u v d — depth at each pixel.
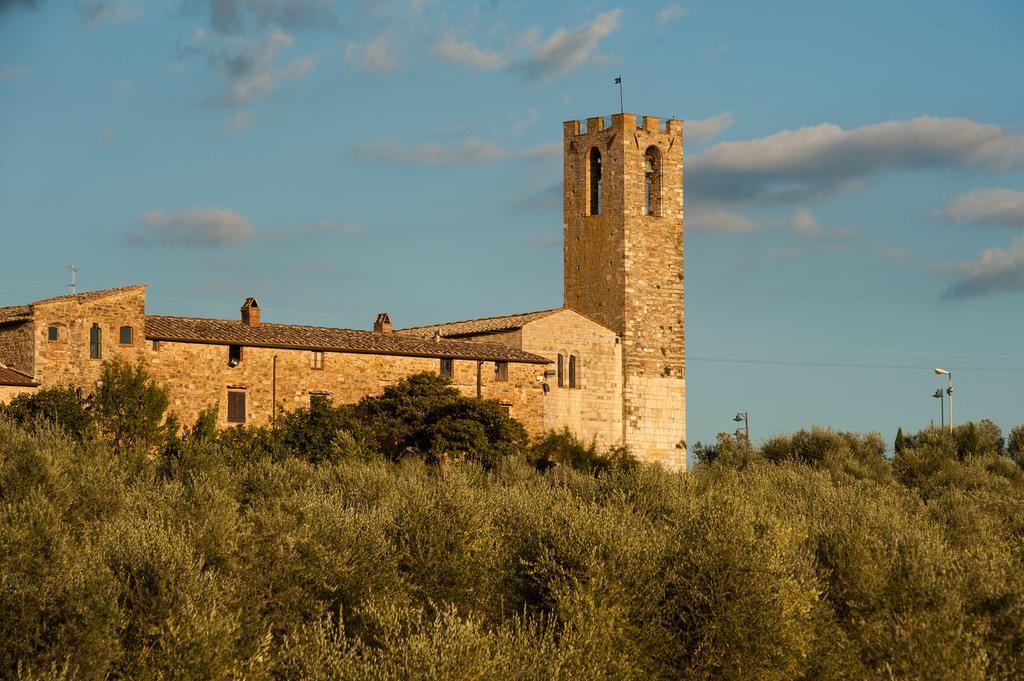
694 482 57.78
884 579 33.50
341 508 41.03
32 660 27.22
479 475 66.62
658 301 111.38
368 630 30.12
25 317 78.25
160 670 27.77
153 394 79.25
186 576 30.38
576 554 33.06
